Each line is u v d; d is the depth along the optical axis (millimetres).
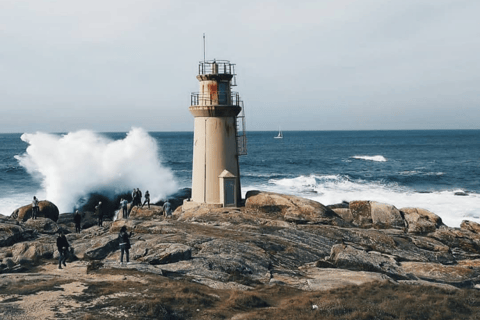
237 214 28938
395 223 29562
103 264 17953
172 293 14547
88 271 17312
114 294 14219
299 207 29453
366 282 17344
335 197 52594
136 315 12609
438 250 25453
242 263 19062
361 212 30781
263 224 27797
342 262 20484
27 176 66875
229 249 20672
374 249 24859
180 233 23391
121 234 18188
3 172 71750
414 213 29859
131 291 14586
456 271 21234
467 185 64688
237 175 32594
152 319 12516
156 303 13094
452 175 75875
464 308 14477
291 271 19484
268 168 90938
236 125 32719
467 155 125688
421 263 22250
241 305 14445
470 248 26562
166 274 17312
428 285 17516
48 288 14734
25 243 21141
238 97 32406
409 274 20328
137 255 19625
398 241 25750
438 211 44250
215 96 31469
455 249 26562
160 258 18688
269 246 22328
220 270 18297
